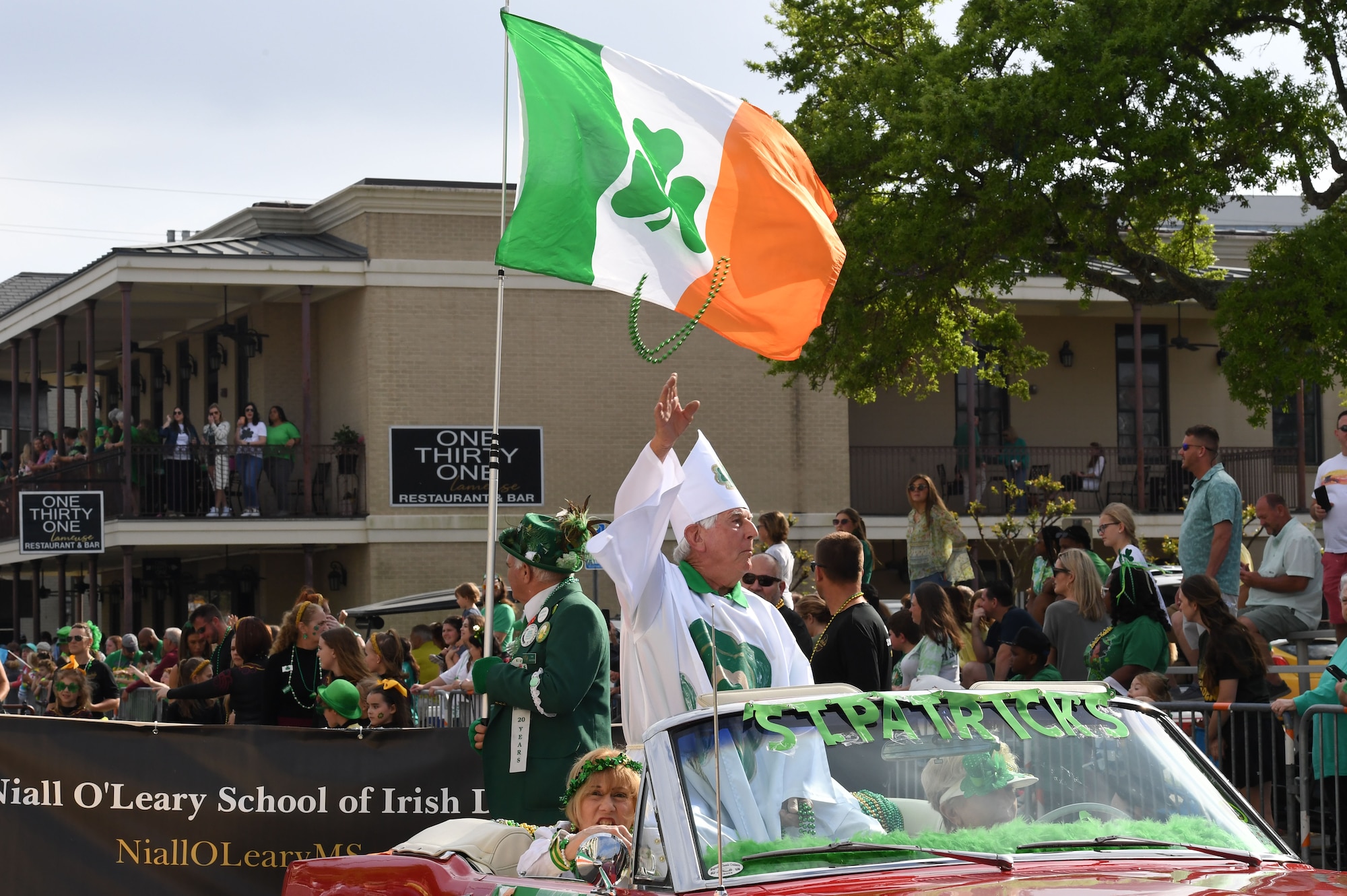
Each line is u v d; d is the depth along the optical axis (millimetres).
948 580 16297
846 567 8625
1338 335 18734
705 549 6996
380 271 30281
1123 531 12688
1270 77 19719
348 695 10562
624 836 5582
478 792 9508
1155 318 34906
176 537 29172
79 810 9352
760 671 6934
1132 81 19984
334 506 30750
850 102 23062
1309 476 34625
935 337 24719
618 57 8727
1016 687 5430
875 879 4449
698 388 31547
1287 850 4902
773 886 4441
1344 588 11305
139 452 29531
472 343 30703
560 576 7613
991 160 20688
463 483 30250
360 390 30719
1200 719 10211
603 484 31203
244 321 33750
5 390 44781
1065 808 4898
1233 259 35719
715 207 8633
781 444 31797
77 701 13297
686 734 4934
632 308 7219
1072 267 20344
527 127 8547
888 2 25438
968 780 4914
